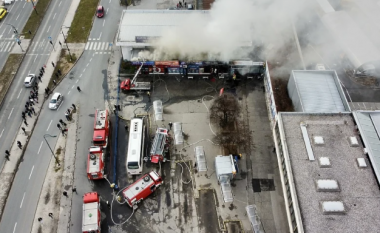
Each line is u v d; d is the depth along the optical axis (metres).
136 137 46.56
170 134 50.41
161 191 44.31
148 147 49.00
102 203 43.16
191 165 46.94
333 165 38.09
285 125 42.06
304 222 33.78
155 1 74.75
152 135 50.47
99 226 39.94
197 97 55.69
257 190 44.25
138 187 42.06
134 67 59.56
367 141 39.31
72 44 65.31
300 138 40.75
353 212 34.34
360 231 33.09
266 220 41.44
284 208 42.53
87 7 73.56
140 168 44.97
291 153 39.28
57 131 51.41
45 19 70.81
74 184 45.16
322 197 35.59
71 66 61.03
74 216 42.19
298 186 36.47
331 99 46.53
